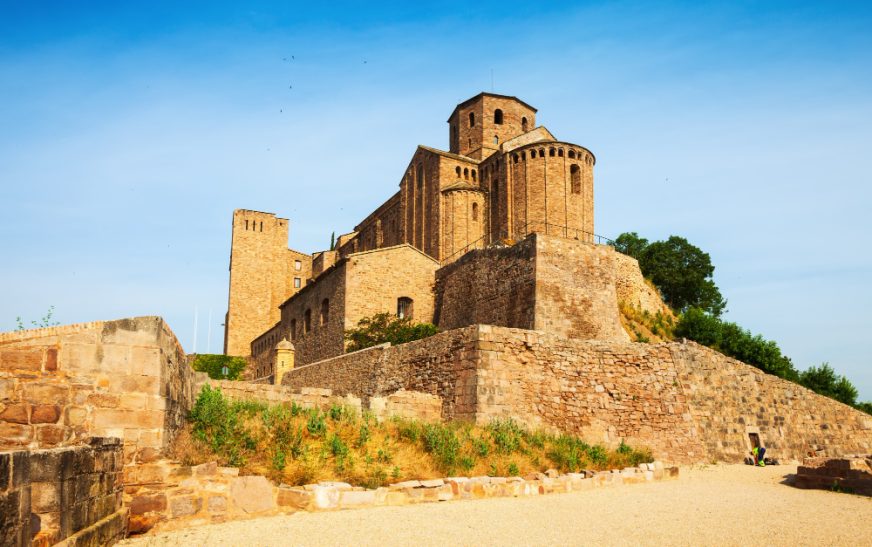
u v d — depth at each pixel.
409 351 31.11
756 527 15.24
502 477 18.08
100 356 13.51
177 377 15.64
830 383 66.38
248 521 13.34
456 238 62.97
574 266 45.56
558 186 60.00
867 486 22.05
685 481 23.56
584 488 20.06
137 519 12.53
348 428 18.69
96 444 11.16
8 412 12.92
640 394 29.16
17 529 8.41
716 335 62.81
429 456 18.62
